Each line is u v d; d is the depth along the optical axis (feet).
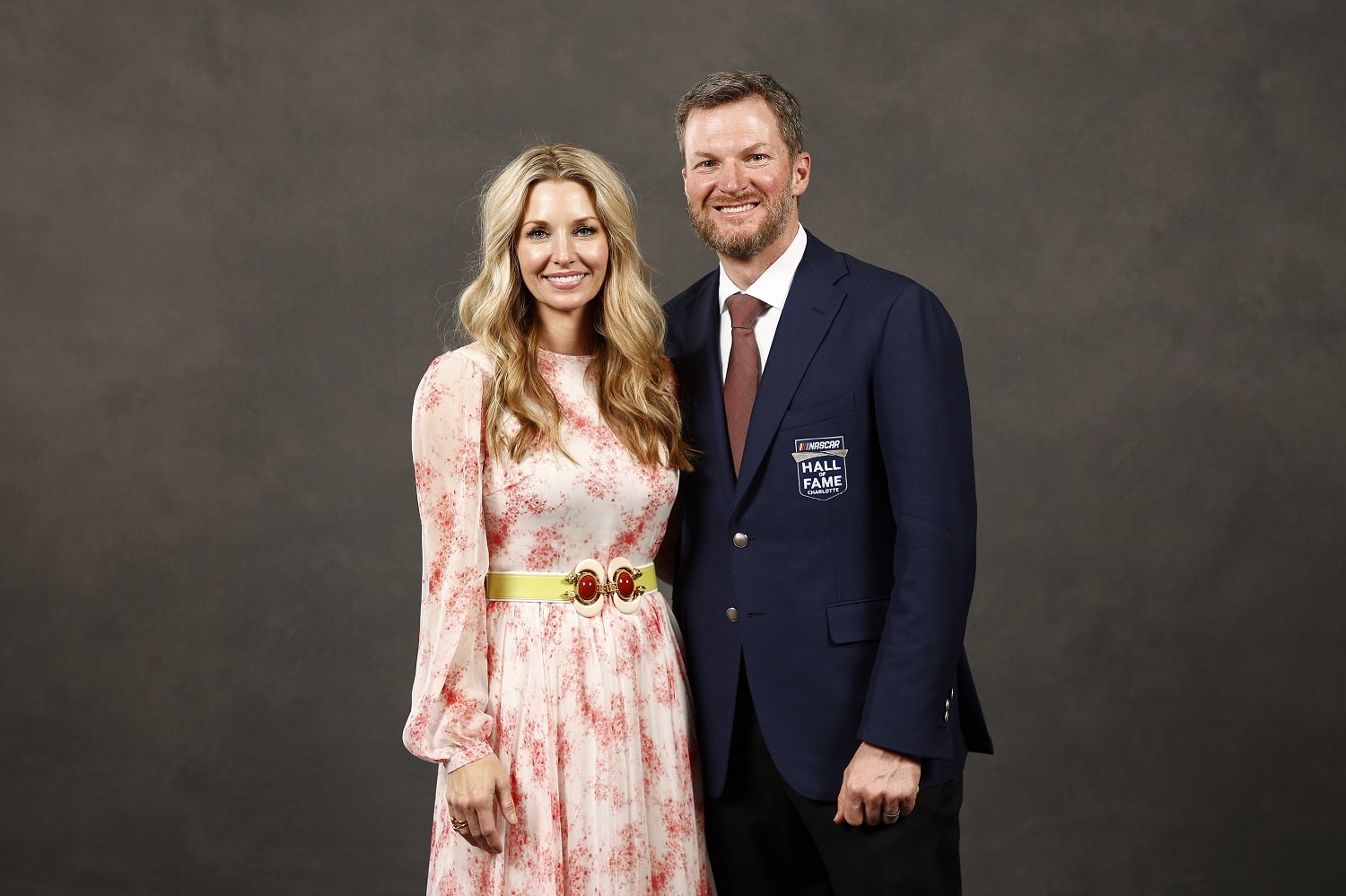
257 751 14.28
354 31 14.28
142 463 14.48
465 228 14.24
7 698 14.47
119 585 14.49
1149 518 13.70
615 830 6.69
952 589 6.59
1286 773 13.50
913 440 6.66
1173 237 13.62
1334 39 13.44
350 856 13.58
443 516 6.67
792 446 6.90
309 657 14.34
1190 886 12.76
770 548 6.95
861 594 6.91
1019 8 13.73
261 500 14.40
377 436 14.32
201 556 14.44
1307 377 13.55
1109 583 13.74
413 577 14.25
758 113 6.97
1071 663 13.75
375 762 14.14
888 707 6.51
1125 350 13.69
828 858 6.96
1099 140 13.66
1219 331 13.60
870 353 6.84
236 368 14.42
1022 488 13.79
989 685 13.78
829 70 13.94
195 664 14.40
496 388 6.76
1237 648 13.61
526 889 6.59
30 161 14.47
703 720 7.22
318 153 14.30
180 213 14.42
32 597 14.53
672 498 7.15
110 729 14.40
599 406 7.06
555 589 6.80
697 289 7.63
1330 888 12.64
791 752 6.91
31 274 14.52
